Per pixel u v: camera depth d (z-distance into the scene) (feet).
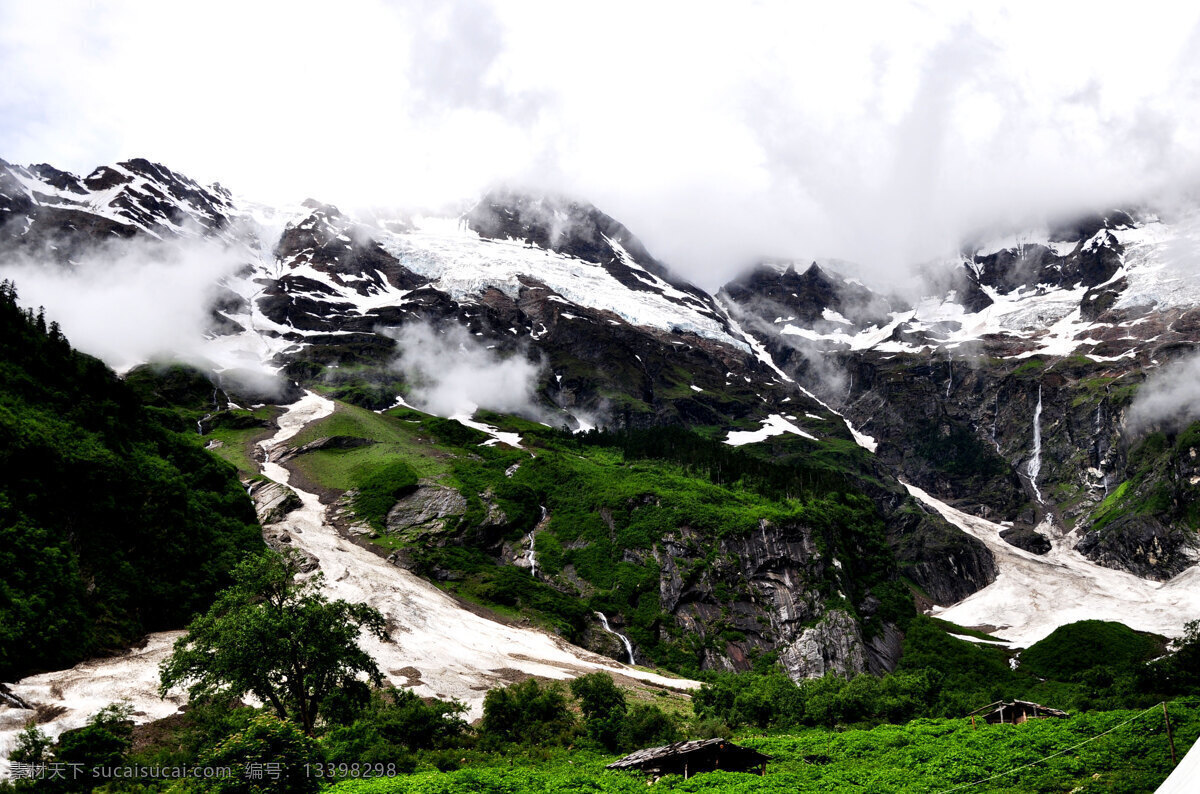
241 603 212.43
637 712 257.14
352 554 431.84
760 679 330.34
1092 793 160.45
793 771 193.88
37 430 306.76
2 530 266.16
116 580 297.12
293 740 146.10
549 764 210.18
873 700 302.66
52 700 223.10
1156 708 206.28
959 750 199.11
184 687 242.58
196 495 372.58
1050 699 364.17
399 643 329.93
